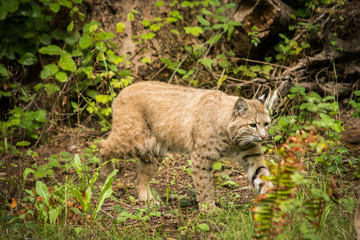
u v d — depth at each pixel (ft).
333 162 30.53
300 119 34.37
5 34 43.11
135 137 31.63
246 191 30.40
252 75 43.68
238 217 24.62
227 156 28.89
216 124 27.78
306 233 18.26
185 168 35.27
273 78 41.70
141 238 23.45
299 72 41.93
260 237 17.70
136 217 25.29
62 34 43.27
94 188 32.17
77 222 26.27
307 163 30.32
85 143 40.52
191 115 29.22
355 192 27.04
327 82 41.65
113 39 44.01
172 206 29.27
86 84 43.04
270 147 33.30
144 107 31.27
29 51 43.57
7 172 35.22
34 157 38.01
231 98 28.91
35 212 26.84
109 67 41.91
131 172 36.27
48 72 40.63
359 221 18.95
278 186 17.56
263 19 43.88
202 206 27.30
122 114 32.04
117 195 31.94
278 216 17.25
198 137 28.37
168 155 36.63
